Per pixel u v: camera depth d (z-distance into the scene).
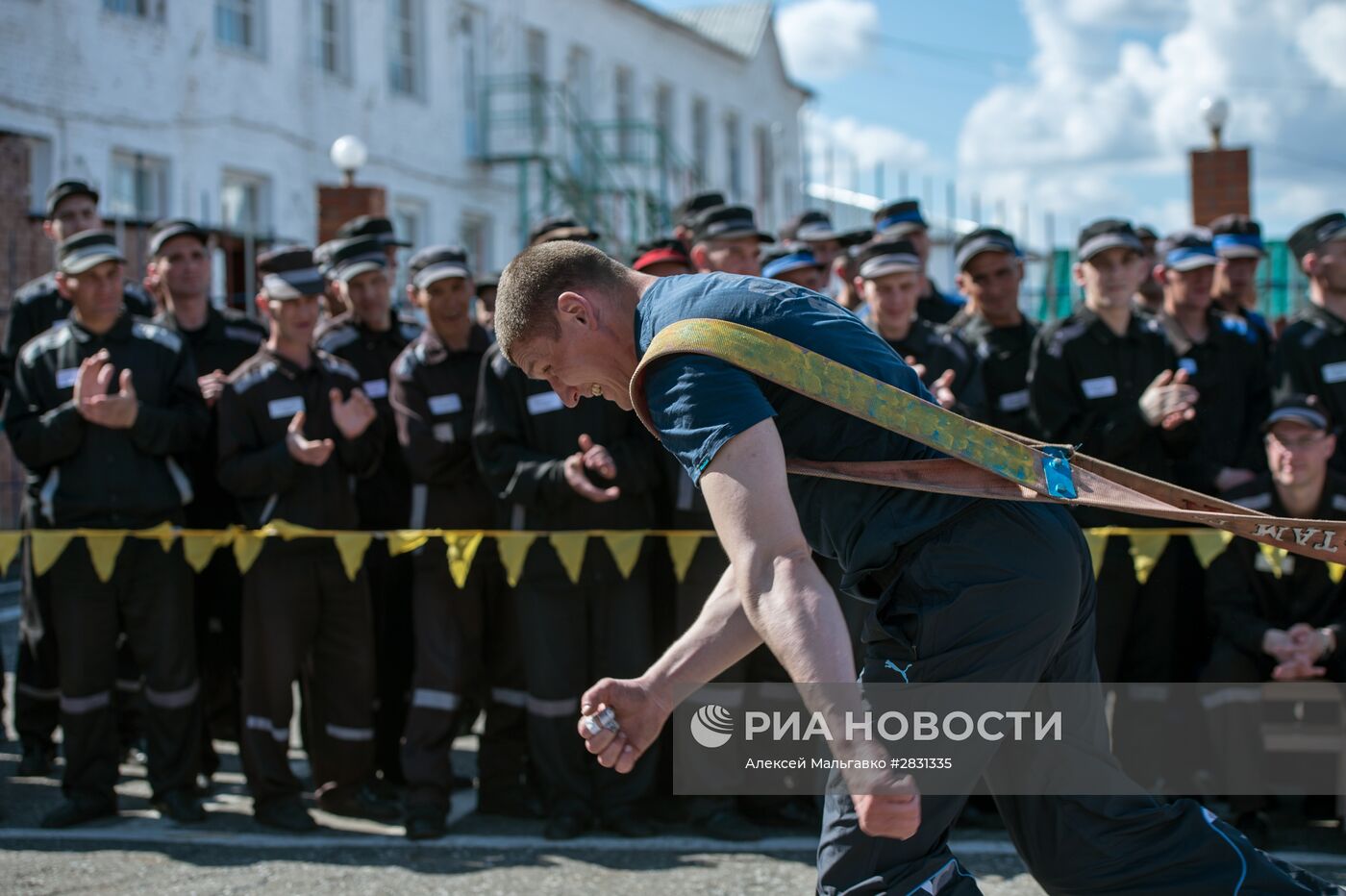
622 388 2.53
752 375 2.32
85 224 6.31
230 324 5.89
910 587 2.47
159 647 4.81
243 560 4.78
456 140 18.27
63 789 4.79
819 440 2.41
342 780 4.91
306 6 15.40
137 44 12.81
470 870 4.22
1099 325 4.93
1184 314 5.61
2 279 9.88
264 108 14.65
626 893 3.97
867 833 2.12
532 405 4.68
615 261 2.54
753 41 26.64
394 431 5.43
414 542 4.79
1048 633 2.45
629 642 4.73
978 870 4.15
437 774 4.68
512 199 19.38
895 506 2.48
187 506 5.40
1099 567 4.73
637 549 4.69
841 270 6.33
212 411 5.29
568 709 4.66
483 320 6.64
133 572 4.79
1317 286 5.25
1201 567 4.90
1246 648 4.58
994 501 2.47
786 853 4.39
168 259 5.69
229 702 5.48
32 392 4.91
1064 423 4.92
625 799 4.64
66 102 12.00
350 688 4.91
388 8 17.06
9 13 11.40
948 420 2.39
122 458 4.83
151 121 13.00
